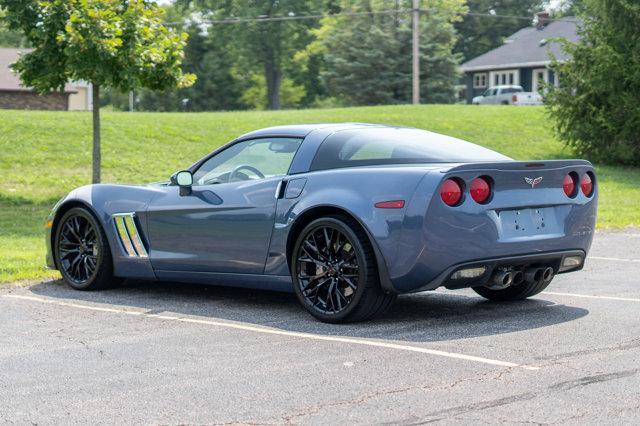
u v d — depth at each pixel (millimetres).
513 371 5680
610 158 29062
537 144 31844
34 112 32312
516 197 7184
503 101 62969
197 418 4859
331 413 4891
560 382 5414
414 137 7805
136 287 9250
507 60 71250
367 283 7059
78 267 9141
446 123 34656
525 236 7219
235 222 7918
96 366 5992
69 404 5148
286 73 89938
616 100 28234
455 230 6887
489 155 7652
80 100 66188
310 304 7430
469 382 5449
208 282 8250
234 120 33656
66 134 27844
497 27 96438
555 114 29703
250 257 7855
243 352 6332
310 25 83875
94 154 18969
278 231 7613
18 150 25562
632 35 28281
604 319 7355
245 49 84438
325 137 7711
